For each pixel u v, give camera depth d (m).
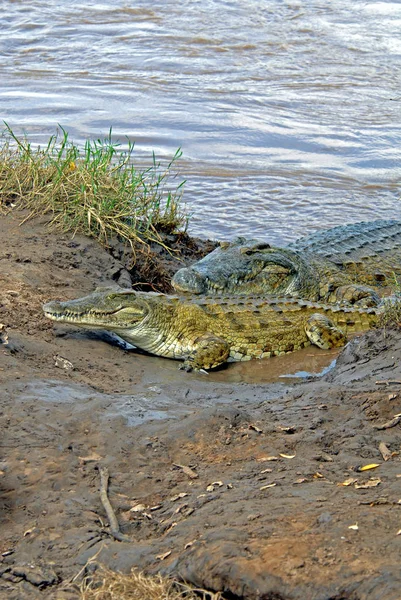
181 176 18.42
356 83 25.12
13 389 8.78
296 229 16.50
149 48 27.98
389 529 5.98
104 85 24.41
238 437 8.01
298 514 6.30
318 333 11.93
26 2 32.84
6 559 6.36
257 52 27.84
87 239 13.69
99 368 10.23
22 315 10.98
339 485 6.88
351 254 15.33
